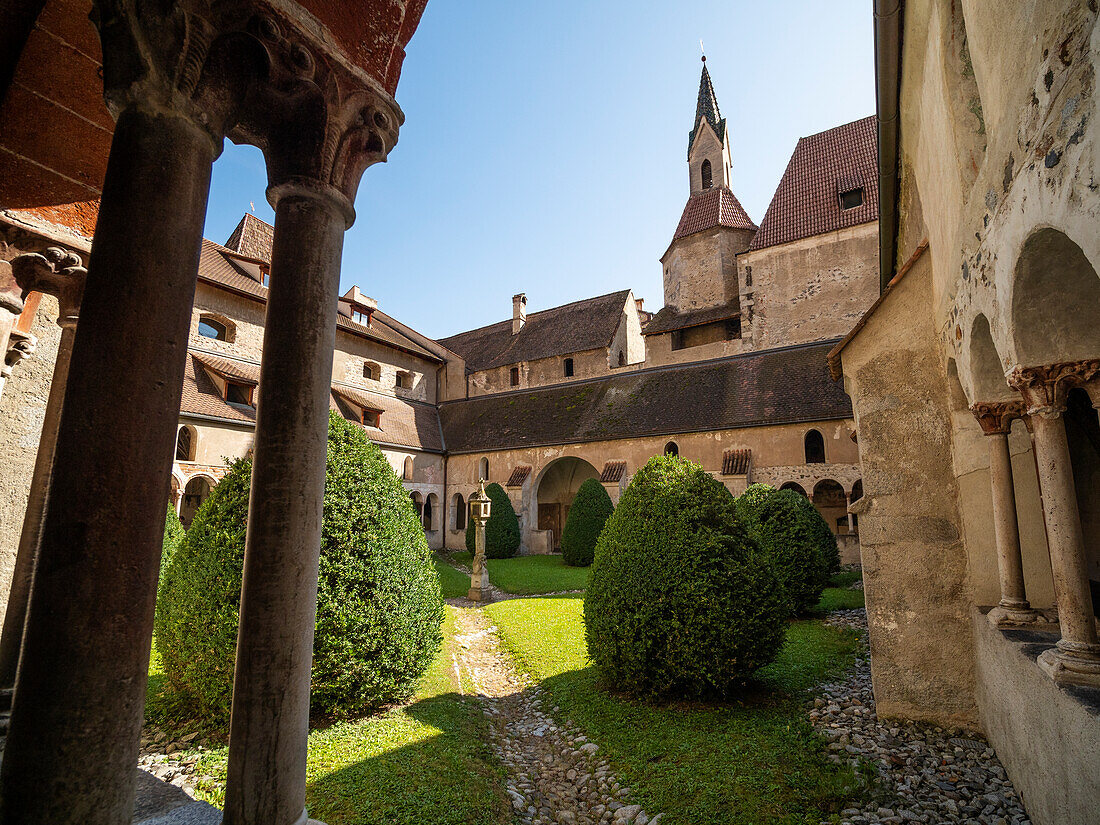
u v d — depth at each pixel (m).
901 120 5.57
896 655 5.30
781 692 5.88
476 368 30.69
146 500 1.80
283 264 2.39
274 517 2.22
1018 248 2.71
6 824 1.58
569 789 4.27
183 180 1.97
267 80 2.27
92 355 1.79
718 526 5.93
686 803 3.73
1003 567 4.43
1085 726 2.58
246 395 19.08
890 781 4.03
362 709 5.46
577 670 6.95
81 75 3.18
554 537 26.89
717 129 26.58
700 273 25.05
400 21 2.75
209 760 4.27
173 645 5.17
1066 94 2.08
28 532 3.57
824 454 17.52
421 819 3.50
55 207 3.62
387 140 2.74
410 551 5.85
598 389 25.20
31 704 1.63
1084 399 5.37
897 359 5.64
